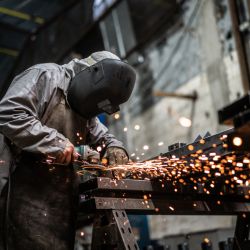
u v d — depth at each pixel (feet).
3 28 21.30
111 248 5.50
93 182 5.75
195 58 19.08
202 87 18.57
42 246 5.72
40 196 5.84
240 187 7.30
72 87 6.24
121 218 5.61
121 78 6.01
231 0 15.47
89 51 22.57
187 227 18.95
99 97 6.04
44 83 6.05
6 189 5.84
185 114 19.57
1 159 5.96
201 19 18.48
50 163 5.92
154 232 21.06
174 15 20.62
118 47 23.17
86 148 5.92
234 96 16.39
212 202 7.04
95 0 21.45
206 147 5.63
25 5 20.38
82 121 6.44
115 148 6.93
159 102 21.44
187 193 6.54
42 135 5.54
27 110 5.71
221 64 17.16
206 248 8.84
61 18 20.95
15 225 5.66
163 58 21.45
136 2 22.29
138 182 5.97
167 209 6.34
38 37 21.57
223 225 16.98
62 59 22.06
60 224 5.91
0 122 5.61
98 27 22.02
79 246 13.53
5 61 22.76
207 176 6.56
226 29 16.76
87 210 6.01
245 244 7.43
